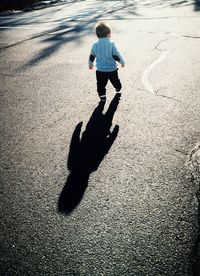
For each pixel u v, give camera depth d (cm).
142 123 410
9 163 364
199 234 252
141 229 262
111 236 259
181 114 419
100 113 447
